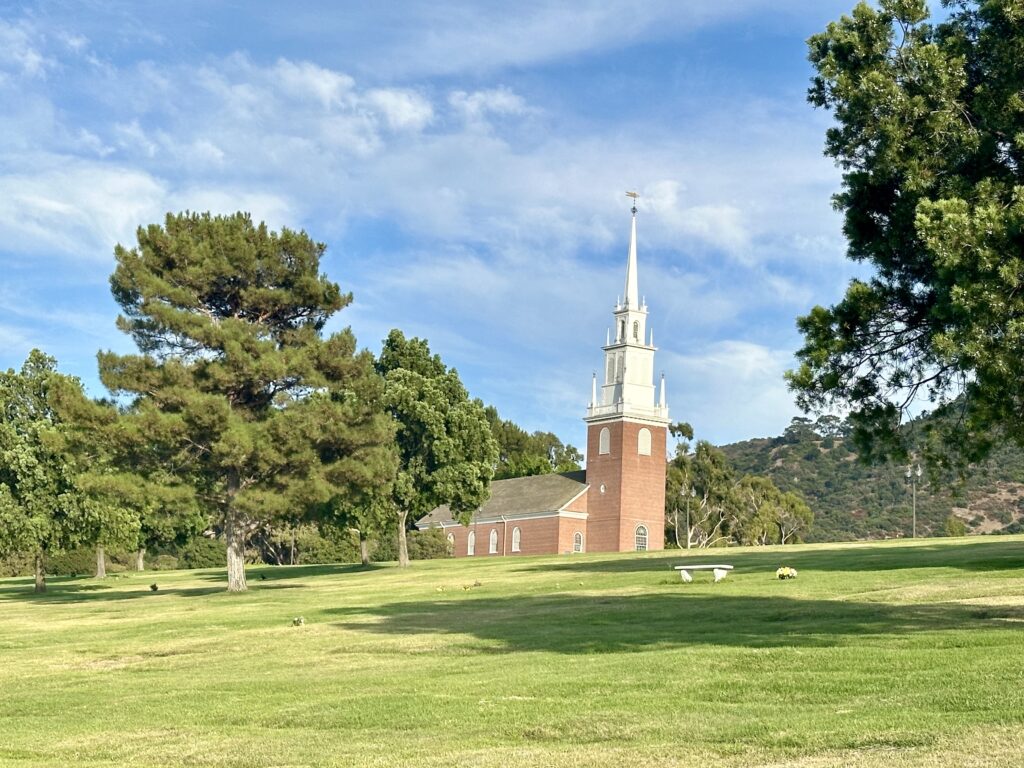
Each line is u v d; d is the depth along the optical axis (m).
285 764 13.99
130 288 50.28
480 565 67.25
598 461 106.06
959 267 18.52
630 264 107.50
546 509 106.25
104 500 51.31
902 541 55.91
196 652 27.14
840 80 21.19
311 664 23.53
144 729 17.20
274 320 53.28
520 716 15.69
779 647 20.44
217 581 68.31
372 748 14.47
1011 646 18.39
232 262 51.12
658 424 106.12
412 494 74.69
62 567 97.12
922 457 22.69
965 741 12.30
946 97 20.69
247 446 47.44
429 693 18.17
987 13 20.56
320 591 48.47
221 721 17.41
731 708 15.30
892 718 13.66
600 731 14.43
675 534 117.75
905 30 21.75
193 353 51.62
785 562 43.28
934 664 17.09
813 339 22.22
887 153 20.70
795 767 11.91
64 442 49.19
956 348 18.67
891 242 20.94
